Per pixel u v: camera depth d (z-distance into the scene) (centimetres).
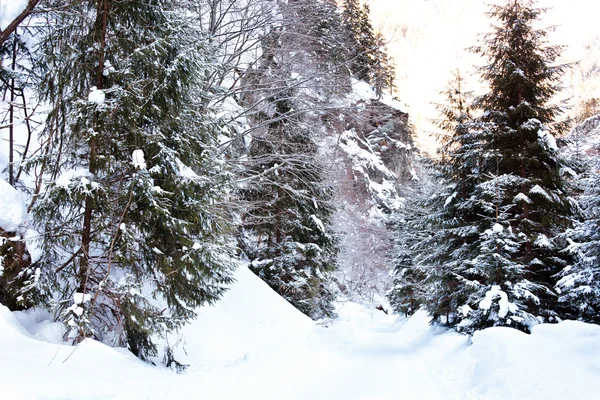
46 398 380
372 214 2633
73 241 669
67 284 704
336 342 1143
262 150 1555
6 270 673
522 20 1057
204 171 874
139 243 711
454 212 1169
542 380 494
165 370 709
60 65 694
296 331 1227
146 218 677
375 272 2794
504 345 651
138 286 677
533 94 1067
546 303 948
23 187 830
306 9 1582
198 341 952
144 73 716
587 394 420
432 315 1336
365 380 708
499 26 1101
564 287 837
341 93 1528
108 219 691
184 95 774
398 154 3275
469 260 995
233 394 563
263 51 1627
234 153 1423
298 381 682
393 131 3297
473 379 629
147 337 755
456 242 1154
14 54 912
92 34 700
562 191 1032
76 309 605
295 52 1606
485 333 738
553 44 1084
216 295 839
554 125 1053
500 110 1094
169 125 744
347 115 1563
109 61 727
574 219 980
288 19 1562
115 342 723
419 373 778
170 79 701
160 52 691
